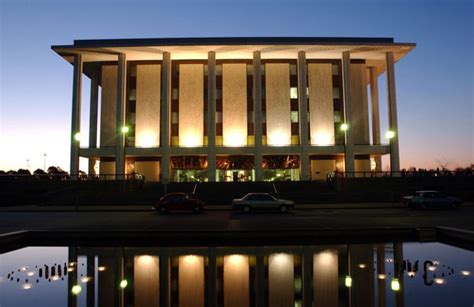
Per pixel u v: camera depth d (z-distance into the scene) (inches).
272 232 608.1
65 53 1742.1
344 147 1763.0
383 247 546.3
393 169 1731.1
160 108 1850.4
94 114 1902.1
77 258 488.4
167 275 401.4
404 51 1775.3
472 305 302.4
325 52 1785.2
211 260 467.2
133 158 1841.8
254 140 1763.0
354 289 347.9
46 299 327.0
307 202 1327.5
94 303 314.5
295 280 378.9
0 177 1638.8
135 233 609.6
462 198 1390.3
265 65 1888.5
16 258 493.4
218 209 1139.3
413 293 335.0
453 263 443.5
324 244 574.2
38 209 1157.1
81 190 1455.5
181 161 1814.7
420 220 784.9
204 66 1881.2
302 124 1744.6
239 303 312.3
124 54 1765.5
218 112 1856.5
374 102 1966.0
